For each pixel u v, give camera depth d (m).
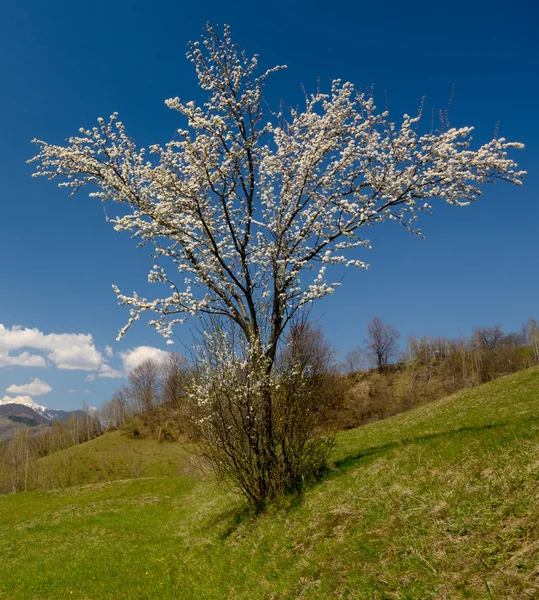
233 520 12.95
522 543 6.00
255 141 13.48
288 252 13.51
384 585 6.46
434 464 9.26
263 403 12.18
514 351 91.25
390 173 13.02
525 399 21.28
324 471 12.48
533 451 7.79
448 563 6.24
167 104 12.32
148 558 13.32
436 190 12.88
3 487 70.00
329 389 13.26
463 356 91.94
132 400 99.88
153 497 27.59
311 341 12.95
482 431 10.45
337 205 13.39
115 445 84.62
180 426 18.23
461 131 12.56
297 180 13.72
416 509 7.89
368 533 8.02
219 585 9.27
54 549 17.12
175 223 13.14
